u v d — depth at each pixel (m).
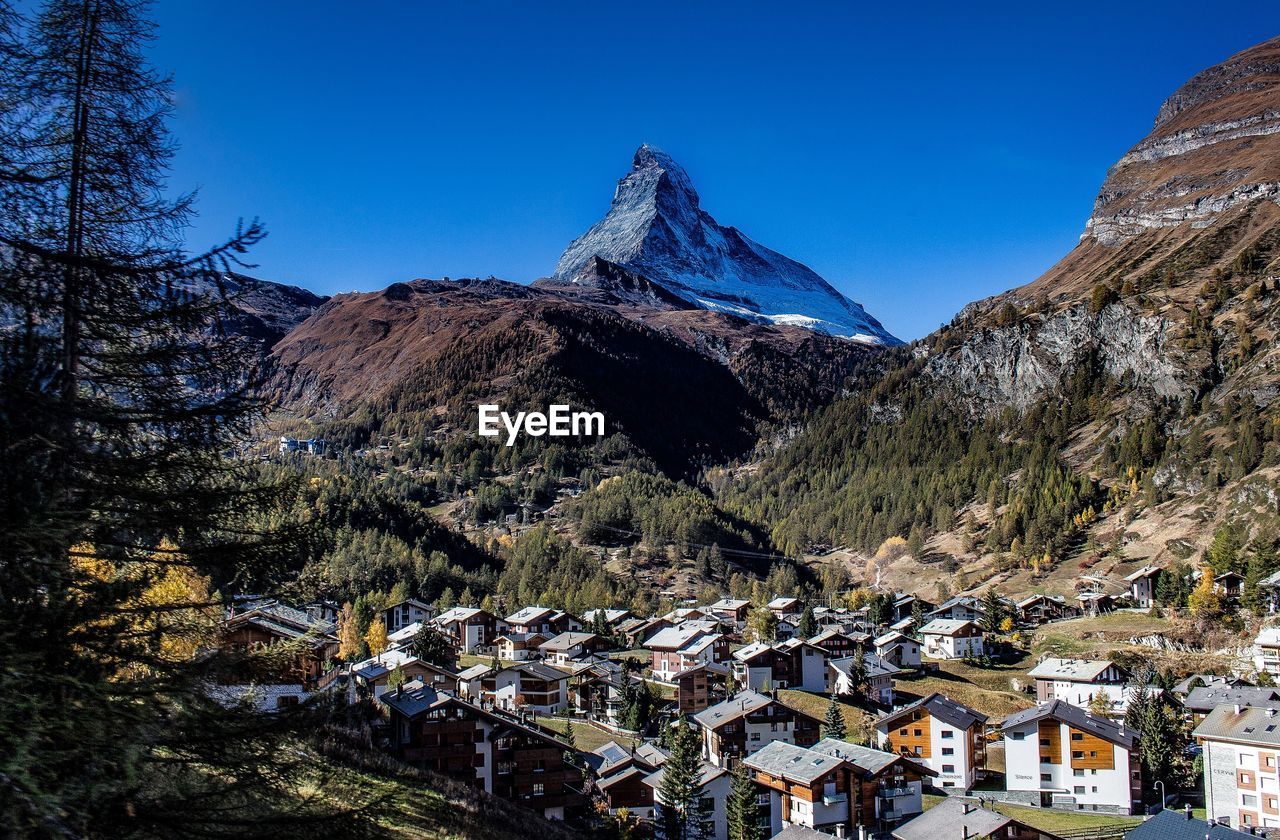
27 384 15.33
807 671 129.25
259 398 17.56
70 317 16.61
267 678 17.83
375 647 118.56
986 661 145.50
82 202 17.36
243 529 17.94
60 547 14.89
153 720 14.97
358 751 50.12
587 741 94.19
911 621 167.88
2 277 15.59
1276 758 79.50
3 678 13.27
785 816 77.88
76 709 14.18
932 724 97.00
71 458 15.98
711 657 131.25
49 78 17.33
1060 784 89.69
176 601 17.77
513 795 65.75
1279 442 199.12
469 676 108.56
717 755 94.62
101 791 14.04
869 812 75.88
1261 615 135.25
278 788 17.08
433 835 39.78
